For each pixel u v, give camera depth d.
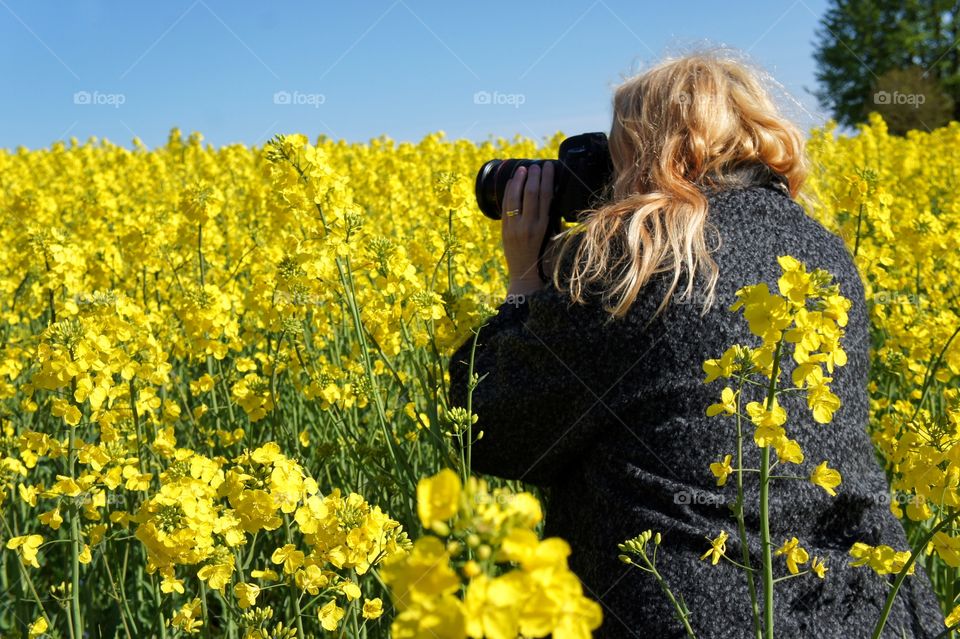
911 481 2.04
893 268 5.41
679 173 2.08
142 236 4.60
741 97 2.16
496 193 2.73
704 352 1.93
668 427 1.94
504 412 2.17
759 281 1.96
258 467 2.21
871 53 35.47
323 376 3.43
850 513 1.97
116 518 2.44
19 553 2.51
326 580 2.10
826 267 2.04
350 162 10.34
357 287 3.91
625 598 1.95
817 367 1.64
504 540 0.87
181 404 4.39
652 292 1.95
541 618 0.86
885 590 1.97
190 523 2.07
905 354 4.37
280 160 2.93
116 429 2.91
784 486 1.90
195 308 3.69
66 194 9.80
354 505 2.10
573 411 2.07
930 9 34.97
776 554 1.87
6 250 6.38
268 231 6.34
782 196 2.12
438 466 3.65
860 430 2.03
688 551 1.90
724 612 1.86
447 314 3.01
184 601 3.15
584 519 2.10
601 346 2.00
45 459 3.98
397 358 4.25
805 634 1.86
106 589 3.18
